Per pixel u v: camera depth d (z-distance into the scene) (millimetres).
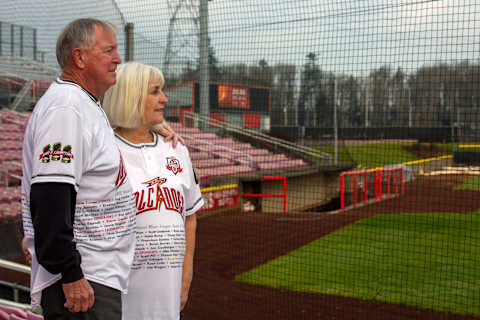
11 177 8898
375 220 8789
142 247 1905
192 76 10781
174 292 1975
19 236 5953
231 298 4590
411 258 5938
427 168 18828
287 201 12758
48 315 1628
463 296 4477
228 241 7141
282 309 4270
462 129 18578
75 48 1691
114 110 1920
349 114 17359
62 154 1509
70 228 1481
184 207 2096
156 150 2035
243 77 11180
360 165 15484
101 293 1648
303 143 18344
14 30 12727
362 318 4012
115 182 1723
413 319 3975
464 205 11016
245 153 15156
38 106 1639
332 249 6539
